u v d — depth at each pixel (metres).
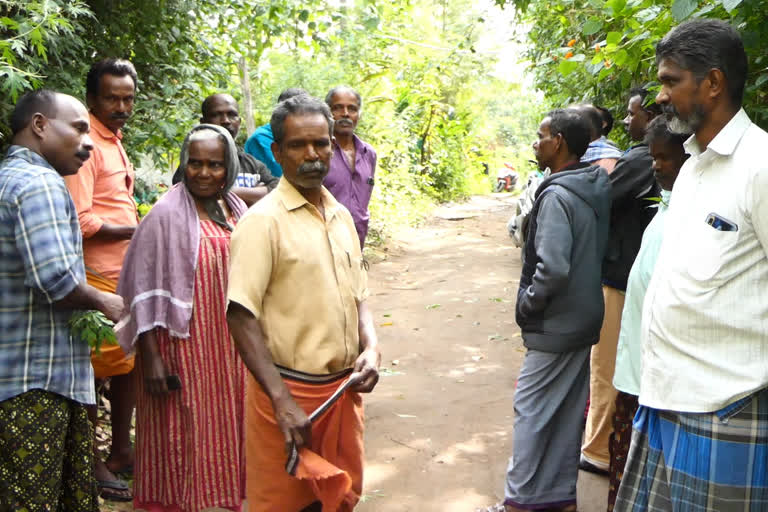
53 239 2.58
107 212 3.77
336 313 2.47
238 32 7.15
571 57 3.89
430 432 4.61
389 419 4.80
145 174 6.42
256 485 2.53
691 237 2.23
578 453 3.33
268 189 4.45
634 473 2.47
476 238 12.30
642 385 2.40
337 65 12.60
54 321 2.69
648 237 3.03
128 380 3.72
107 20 5.21
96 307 2.68
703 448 2.22
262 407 2.47
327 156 2.46
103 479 3.61
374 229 11.59
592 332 3.26
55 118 2.76
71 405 2.82
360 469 2.61
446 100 18.45
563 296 3.22
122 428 3.77
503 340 6.49
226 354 3.26
